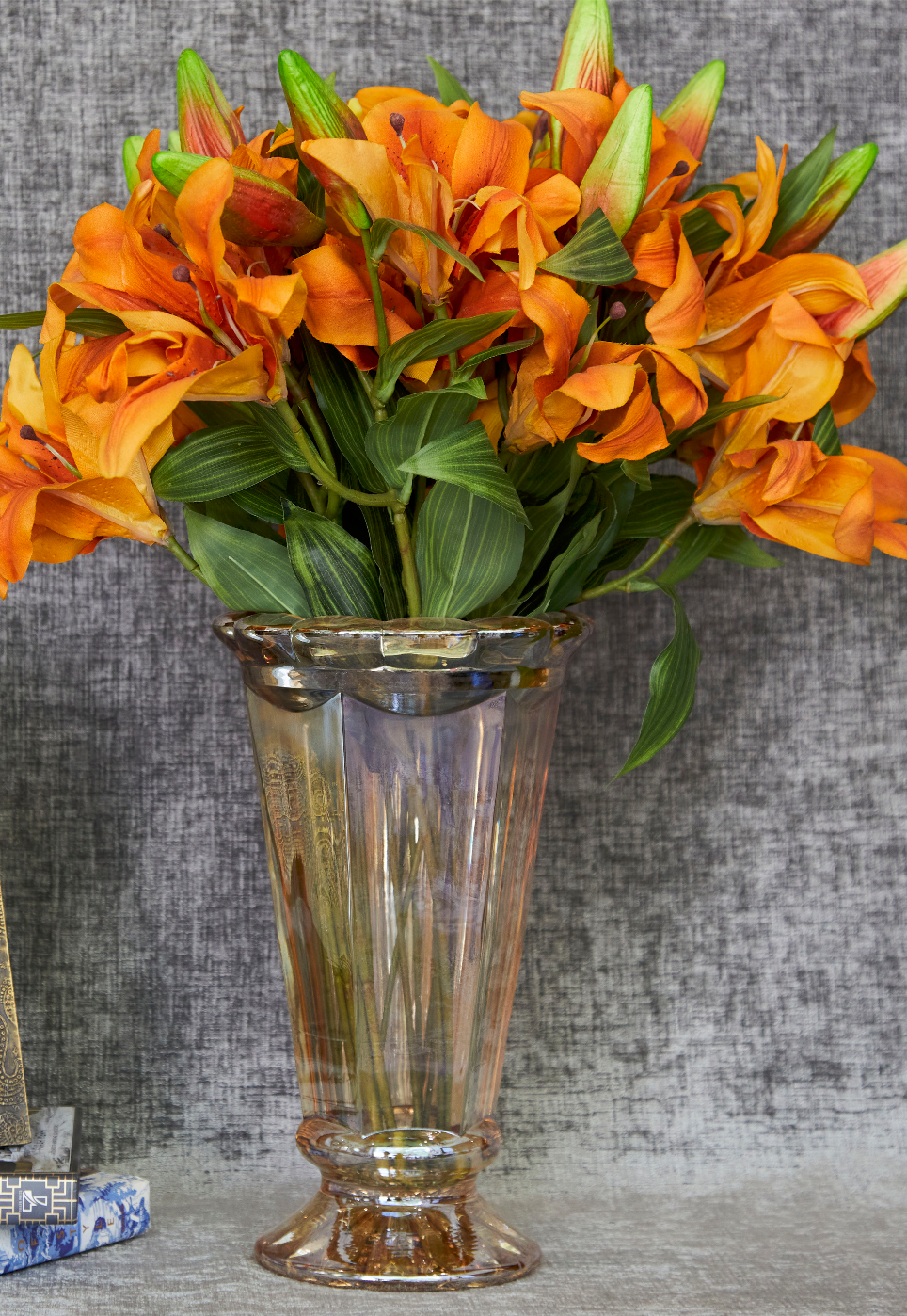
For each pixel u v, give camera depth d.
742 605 1.62
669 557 1.61
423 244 1.33
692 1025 1.60
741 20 1.63
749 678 1.61
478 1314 1.36
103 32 1.61
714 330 1.38
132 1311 1.36
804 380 1.37
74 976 1.58
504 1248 1.42
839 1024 1.60
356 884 1.40
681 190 1.42
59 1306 1.37
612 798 1.60
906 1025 1.60
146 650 1.60
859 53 1.63
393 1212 1.40
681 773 1.61
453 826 1.40
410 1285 1.38
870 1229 1.48
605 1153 1.58
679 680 1.43
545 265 1.33
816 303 1.38
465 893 1.40
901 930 1.61
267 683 1.41
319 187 1.39
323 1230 1.41
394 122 1.34
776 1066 1.60
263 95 1.60
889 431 1.62
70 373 1.36
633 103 1.34
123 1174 1.48
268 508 1.43
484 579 1.38
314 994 1.41
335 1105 1.41
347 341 1.34
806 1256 1.44
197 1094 1.58
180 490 1.37
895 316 1.62
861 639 1.62
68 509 1.36
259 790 1.44
